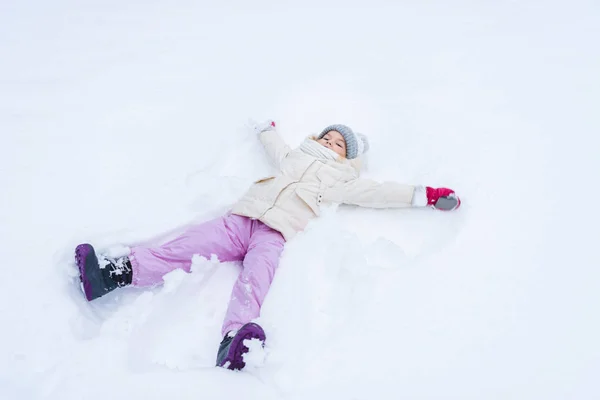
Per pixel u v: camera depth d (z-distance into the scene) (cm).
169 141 258
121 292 196
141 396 153
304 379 161
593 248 201
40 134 258
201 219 225
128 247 209
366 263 198
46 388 156
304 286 194
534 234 208
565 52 326
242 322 176
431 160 251
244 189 235
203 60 325
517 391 160
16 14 372
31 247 199
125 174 237
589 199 222
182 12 384
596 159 242
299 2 398
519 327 176
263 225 215
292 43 343
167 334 186
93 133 261
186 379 157
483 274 193
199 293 201
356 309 182
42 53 326
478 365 166
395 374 163
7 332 170
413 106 287
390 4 394
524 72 310
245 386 157
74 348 169
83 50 332
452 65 319
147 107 282
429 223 223
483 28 358
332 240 209
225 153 258
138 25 365
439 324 177
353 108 288
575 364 166
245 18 375
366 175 253
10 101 280
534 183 231
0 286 184
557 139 256
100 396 154
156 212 221
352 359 167
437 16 376
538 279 191
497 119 273
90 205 220
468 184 233
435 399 157
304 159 238
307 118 283
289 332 177
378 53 332
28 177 232
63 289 186
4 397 154
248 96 294
